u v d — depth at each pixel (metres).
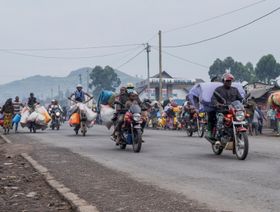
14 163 20.89
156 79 122.44
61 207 11.89
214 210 10.80
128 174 16.48
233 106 20.34
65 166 18.88
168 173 16.50
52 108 49.91
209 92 22.05
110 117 29.30
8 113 42.94
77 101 38.22
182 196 12.45
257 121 41.50
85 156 22.39
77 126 38.03
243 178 15.08
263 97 59.22
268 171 16.50
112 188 13.85
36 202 12.62
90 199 12.37
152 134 40.34
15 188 14.65
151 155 22.42
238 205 11.23
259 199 11.82
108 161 20.31
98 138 34.59
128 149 25.75
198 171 16.83
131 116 24.12
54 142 30.88
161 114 57.53
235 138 20.12
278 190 12.95
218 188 13.45
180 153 23.19
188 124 37.34
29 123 43.28
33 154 23.53
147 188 13.71
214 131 22.14
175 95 124.75
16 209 11.81
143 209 11.11
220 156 21.62
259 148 25.53
